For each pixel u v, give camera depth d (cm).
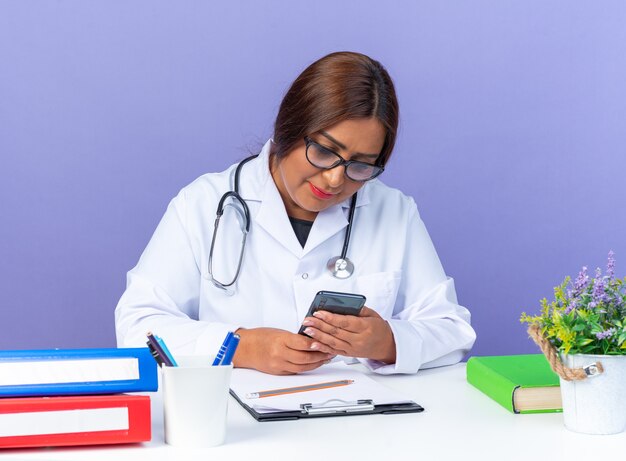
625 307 110
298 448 100
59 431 96
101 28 259
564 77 268
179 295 169
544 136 269
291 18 265
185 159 265
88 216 262
